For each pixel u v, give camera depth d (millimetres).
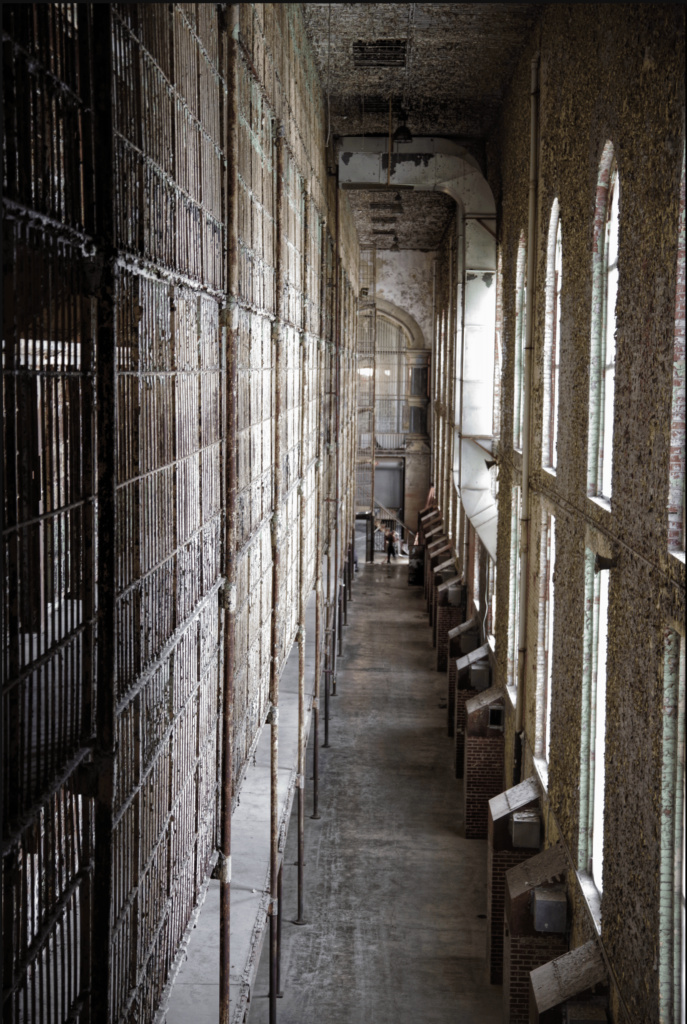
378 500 43406
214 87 7102
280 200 10609
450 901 14141
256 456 9375
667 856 6113
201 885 6945
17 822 3516
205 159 6766
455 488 26891
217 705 7527
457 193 20219
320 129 17375
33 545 3781
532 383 13203
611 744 7785
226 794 7465
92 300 4344
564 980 8156
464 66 16844
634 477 7062
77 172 4207
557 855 10359
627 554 7254
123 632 4781
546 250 12258
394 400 42625
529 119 14617
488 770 16094
